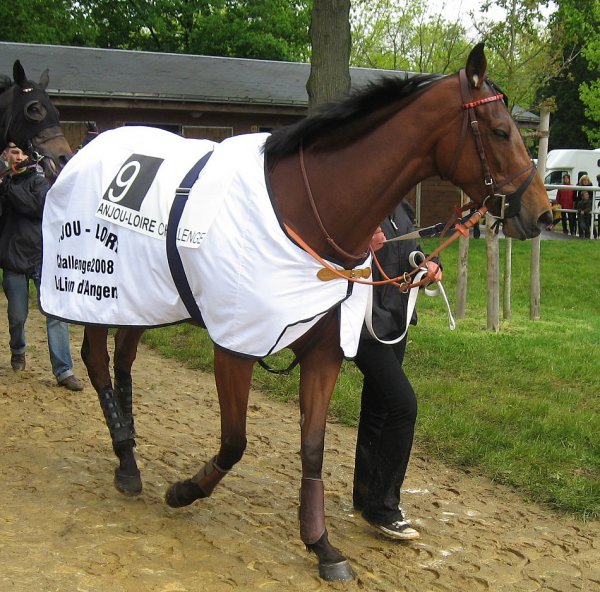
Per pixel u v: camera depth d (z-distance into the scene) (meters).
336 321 2.86
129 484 3.62
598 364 6.27
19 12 21.08
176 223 3.01
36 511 3.43
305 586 2.86
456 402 5.22
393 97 2.79
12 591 2.70
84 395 5.34
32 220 5.42
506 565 3.14
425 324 7.84
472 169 2.75
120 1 25.72
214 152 3.12
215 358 2.95
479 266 12.24
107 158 3.50
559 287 10.74
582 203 17.52
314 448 2.95
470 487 3.98
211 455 4.29
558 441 4.50
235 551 3.12
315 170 2.83
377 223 2.86
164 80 16.47
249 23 25.72
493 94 2.73
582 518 3.61
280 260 2.74
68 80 15.52
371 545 3.26
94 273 3.34
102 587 2.77
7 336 7.14
